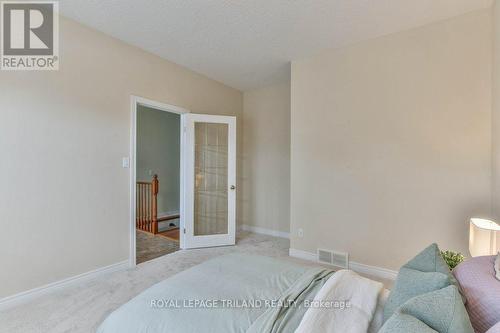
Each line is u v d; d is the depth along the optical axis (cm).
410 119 262
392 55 271
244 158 489
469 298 94
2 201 209
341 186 304
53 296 230
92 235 266
